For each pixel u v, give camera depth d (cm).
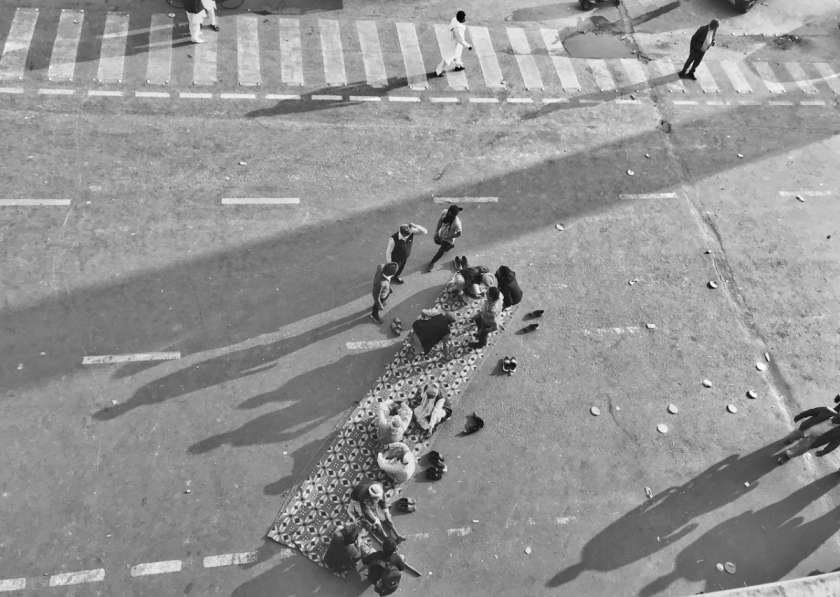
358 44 1945
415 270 1520
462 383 1366
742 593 920
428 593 1123
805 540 1262
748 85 2047
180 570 1105
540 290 1524
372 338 1404
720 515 1271
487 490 1241
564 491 1259
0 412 1215
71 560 1091
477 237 1591
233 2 1980
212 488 1187
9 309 1331
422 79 1895
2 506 1126
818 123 1977
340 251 1519
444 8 2098
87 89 1708
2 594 1053
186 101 1731
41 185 1517
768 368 1477
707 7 2262
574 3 2197
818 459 1363
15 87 1678
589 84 1970
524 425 1328
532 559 1180
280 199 1584
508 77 1947
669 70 2047
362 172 1666
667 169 1797
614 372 1424
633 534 1228
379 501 1146
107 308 1364
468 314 1464
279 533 1155
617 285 1559
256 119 1728
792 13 2292
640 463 1312
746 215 1733
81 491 1156
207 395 1286
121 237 1467
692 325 1518
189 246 1477
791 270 1645
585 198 1703
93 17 1853
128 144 1622
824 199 1795
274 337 1376
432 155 1730
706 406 1402
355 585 1123
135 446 1212
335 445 1258
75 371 1280
